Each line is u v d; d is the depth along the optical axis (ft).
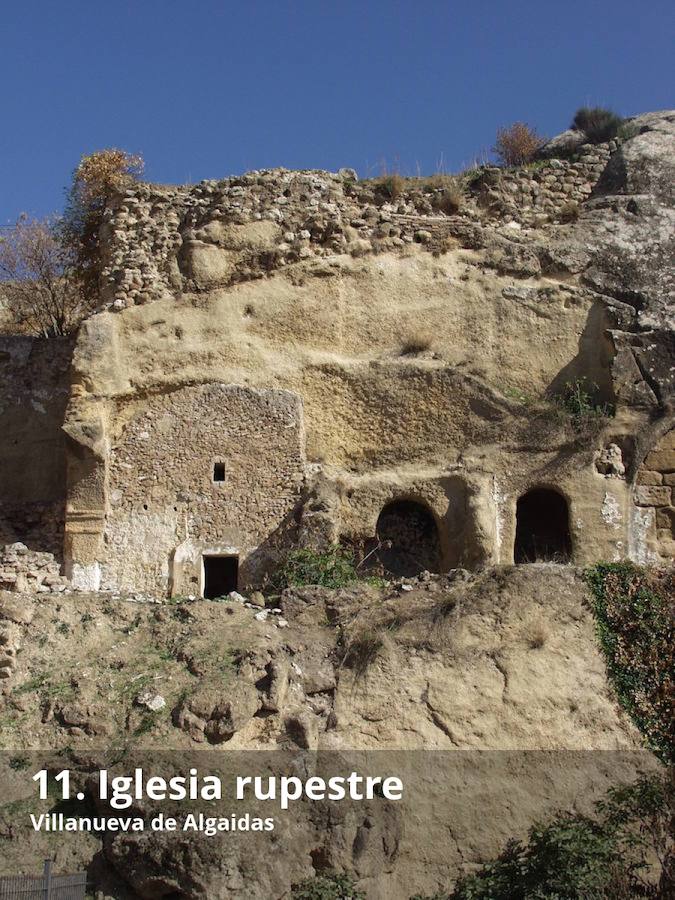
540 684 54.24
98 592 58.08
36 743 48.60
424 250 68.85
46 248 88.22
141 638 53.26
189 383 64.13
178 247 67.15
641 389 64.75
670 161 72.43
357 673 52.85
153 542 61.77
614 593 57.57
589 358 67.00
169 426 63.57
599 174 73.51
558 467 63.36
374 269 67.97
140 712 49.11
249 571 61.05
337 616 54.80
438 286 67.97
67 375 70.28
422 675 53.31
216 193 68.23
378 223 69.36
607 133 78.79
